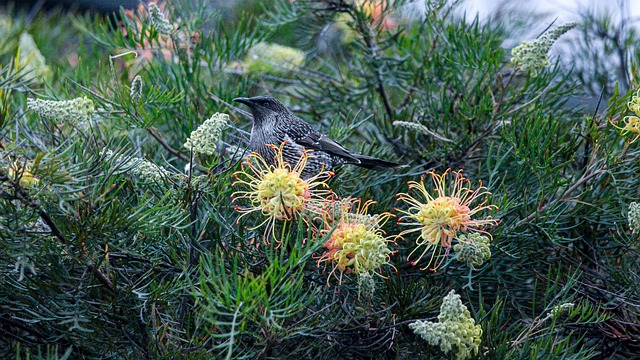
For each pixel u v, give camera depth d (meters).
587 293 2.01
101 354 1.87
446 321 1.76
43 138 1.94
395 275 1.99
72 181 1.80
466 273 2.00
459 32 2.30
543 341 1.86
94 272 1.83
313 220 1.90
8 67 2.00
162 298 1.84
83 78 2.20
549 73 2.23
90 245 1.83
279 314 1.77
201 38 2.30
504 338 1.85
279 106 2.24
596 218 2.04
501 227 1.99
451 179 2.06
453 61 2.24
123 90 2.09
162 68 2.27
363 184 2.14
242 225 1.90
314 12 2.42
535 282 2.01
